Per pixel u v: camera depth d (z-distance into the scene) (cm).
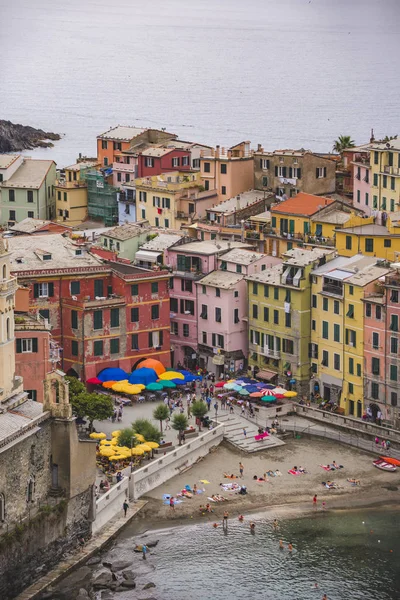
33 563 14550
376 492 17075
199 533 15838
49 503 14925
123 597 14250
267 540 15650
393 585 14550
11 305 15200
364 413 19475
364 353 19350
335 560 15125
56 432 14938
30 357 17850
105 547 15462
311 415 19450
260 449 18462
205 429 18800
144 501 16700
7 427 14225
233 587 14500
